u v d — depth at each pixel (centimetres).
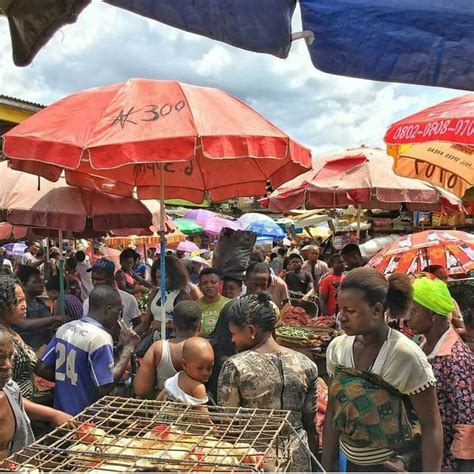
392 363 223
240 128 345
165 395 299
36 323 485
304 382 284
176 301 504
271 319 294
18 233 798
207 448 198
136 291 827
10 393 262
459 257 462
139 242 1171
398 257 481
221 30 187
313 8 199
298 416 283
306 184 645
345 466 239
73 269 766
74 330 347
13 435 259
